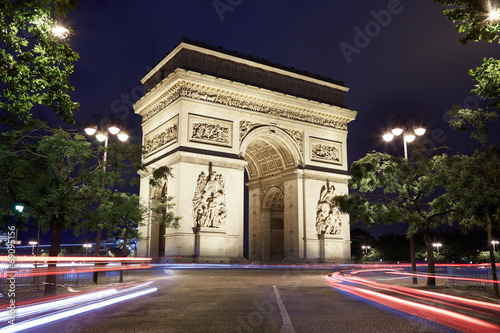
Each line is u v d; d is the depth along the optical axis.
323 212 89.56
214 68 83.50
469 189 32.31
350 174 42.25
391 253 161.88
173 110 81.12
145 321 18.64
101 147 37.22
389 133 43.19
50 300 26.77
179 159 76.00
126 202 39.28
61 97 23.09
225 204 78.88
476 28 20.97
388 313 20.98
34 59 21.91
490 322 18.62
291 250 88.31
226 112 82.69
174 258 72.19
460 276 46.50
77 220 34.50
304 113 93.50
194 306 23.73
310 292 32.28
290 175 91.31
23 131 29.39
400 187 41.66
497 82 26.52
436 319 19.20
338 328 16.75
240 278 48.03
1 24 20.45
